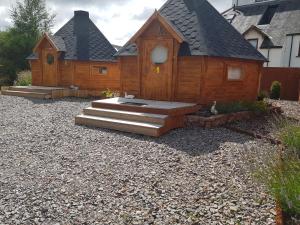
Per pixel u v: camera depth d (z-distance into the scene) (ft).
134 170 19.19
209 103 35.12
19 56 106.42
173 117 29.63
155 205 14.66
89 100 54.49
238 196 15.42
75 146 24.41
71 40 62.18
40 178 17.80
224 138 27.02
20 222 13.03
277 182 13.62
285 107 48.11
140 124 28.55
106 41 63.82
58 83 61.26
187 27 36.73
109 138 26.84
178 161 20.93
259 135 27.50
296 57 73.61
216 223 12.98
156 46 36.58
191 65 34.53
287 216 13.09
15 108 44.24
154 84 37.35
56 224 12.92
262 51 79.30
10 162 20.62
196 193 15.94
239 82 38.93
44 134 28.22
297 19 77.56
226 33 39.45
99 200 15.12
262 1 95.91
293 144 20.95
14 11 118.73
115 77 61.46
